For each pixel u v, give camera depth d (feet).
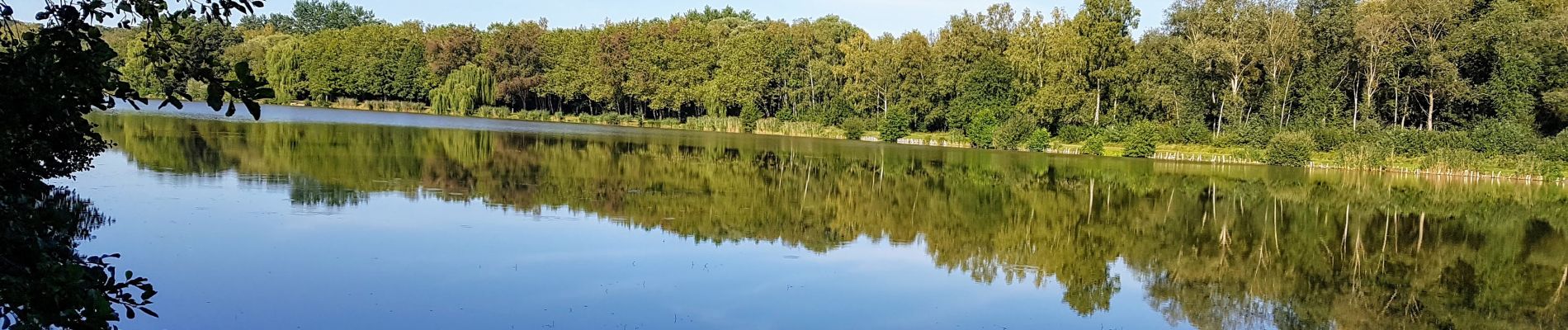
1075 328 53.36
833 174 141.49
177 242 62.80
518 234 72.33
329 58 333.42
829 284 60.18
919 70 266.77
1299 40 216.33
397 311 49.14
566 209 88.38
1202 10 221.25
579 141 198.39
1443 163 169.99
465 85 315.37
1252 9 214.28
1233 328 55.52
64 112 20.04
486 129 234.58
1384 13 199.52
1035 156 199.72
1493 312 62.34
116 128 162.09
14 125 19.93
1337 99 211.41
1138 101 233.96
